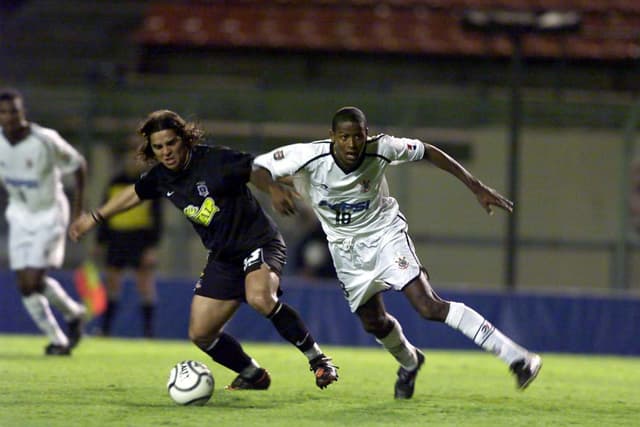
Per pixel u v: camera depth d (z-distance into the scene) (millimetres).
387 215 24656
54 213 35969
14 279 50125
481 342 23172
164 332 50125
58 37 67500
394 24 67125
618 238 53375
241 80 64688
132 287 50094
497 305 49188
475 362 39969
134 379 28844
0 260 53375
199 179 24188
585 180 54094
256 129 52281
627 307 49531
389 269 24109
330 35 65875
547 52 63938
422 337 49312
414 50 64562
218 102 52219
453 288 52062
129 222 48844
